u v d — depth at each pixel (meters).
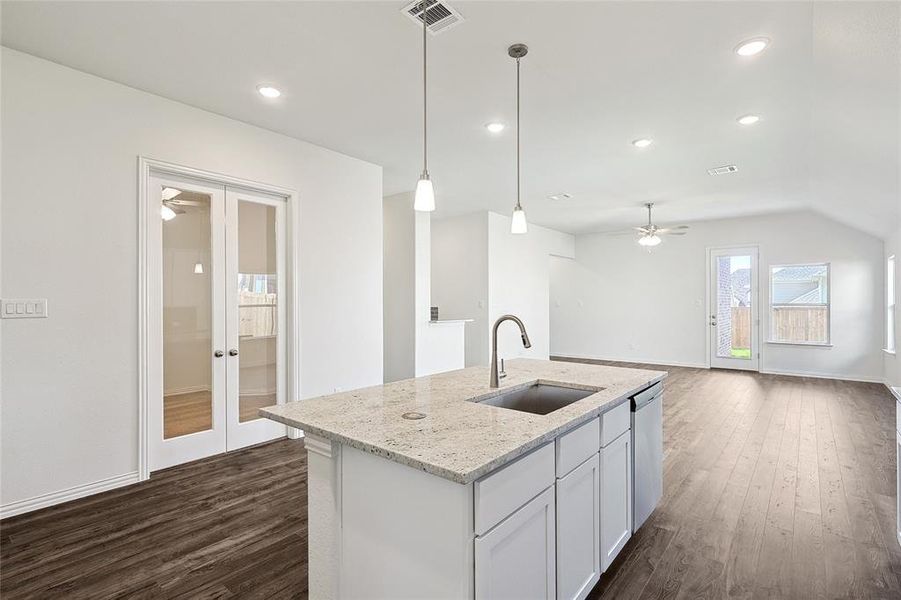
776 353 7.49
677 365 8.47
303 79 2.95
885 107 2.70
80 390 2.83
